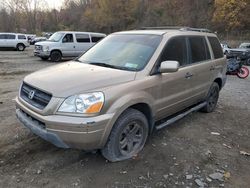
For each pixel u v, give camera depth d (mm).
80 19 85062
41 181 3539
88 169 3805
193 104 5723
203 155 4395
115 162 3973
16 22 79625
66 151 4219
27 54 24734
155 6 62219
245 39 41812
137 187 3506
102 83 3635
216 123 5887
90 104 3393
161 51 4461
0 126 5125
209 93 6176
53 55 18422
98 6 75750
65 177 3627
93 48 5156
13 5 78625
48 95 3535
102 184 3523
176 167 3986
